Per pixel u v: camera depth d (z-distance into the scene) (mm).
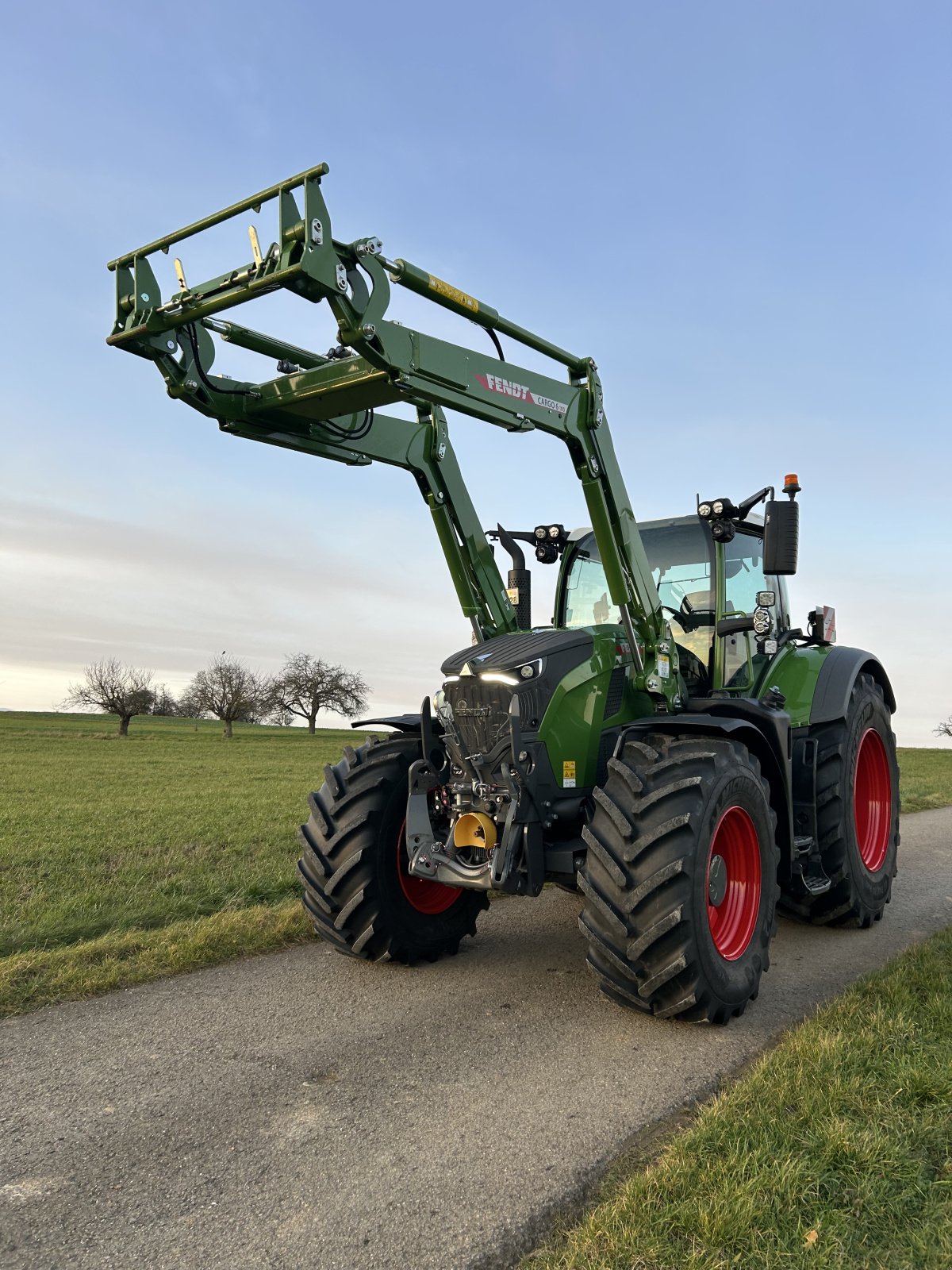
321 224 3223
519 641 4500
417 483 5055
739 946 3943
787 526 4531
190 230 3547
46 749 33094
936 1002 3590
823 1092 2803
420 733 4938
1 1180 2480
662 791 3666
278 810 13203
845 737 5402
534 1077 3193
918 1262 2018
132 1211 2324
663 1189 2291
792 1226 2146
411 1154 2615
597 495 4477
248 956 4793
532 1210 2318
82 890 6781
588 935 3654
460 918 4852
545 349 4285
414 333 3645
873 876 5656
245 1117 2867
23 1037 3588
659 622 4723
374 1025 3744
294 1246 2170
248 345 4168
